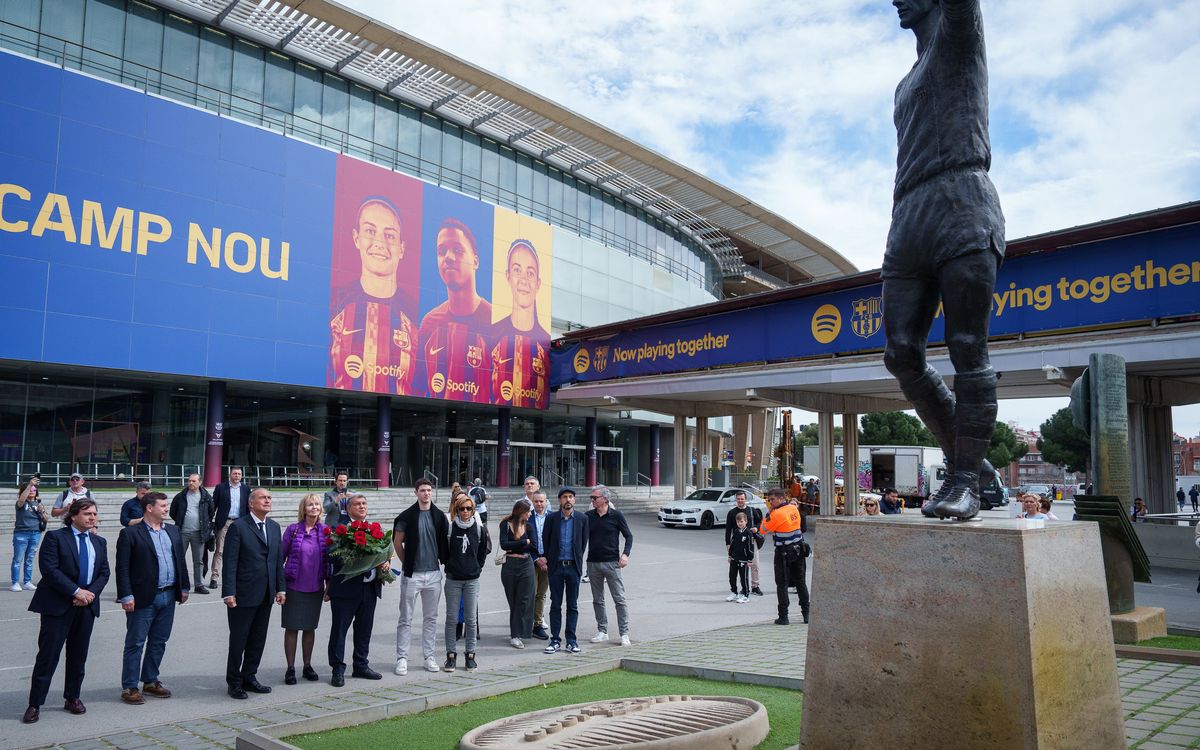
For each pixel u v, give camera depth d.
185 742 5.70
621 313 40.69
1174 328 16.02
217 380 26.72
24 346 22.19
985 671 3.35
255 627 7.25
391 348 30.52
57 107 23.03
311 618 7.61
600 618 9.62
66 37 24.48
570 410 39.19
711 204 45.91
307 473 31.91
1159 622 8.50
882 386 25.22
